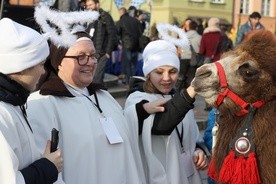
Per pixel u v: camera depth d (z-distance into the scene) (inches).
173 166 133.6
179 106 125.9
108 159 118.7
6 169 87.4
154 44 142.3
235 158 109.3
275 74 108.7
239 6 1448.1
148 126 130.6
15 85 95.5
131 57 471.8
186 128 142.2
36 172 93.4
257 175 106.2
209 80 113.3
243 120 111.5
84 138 115.2
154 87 143.6
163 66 139.9
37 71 98.3
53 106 115.7
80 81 124.1
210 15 1422.2
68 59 121.6
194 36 421.1
